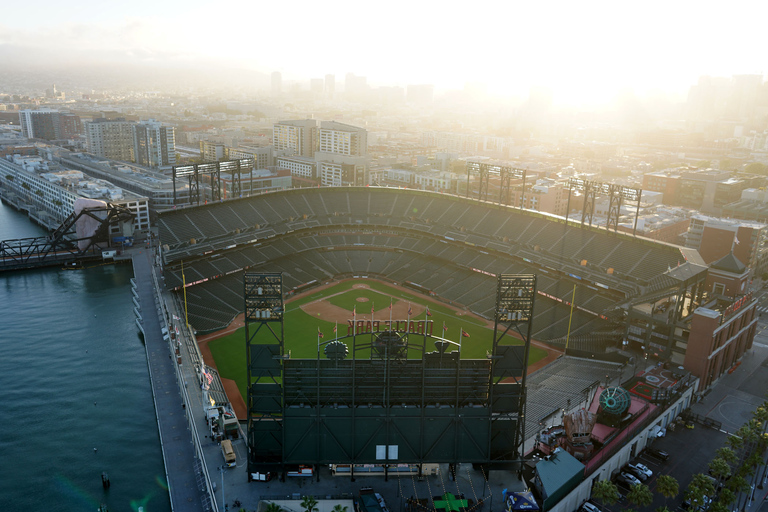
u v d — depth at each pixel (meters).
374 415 83.62
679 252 150.00
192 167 193.50
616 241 164.50
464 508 76.88
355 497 79.88
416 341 144.75
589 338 141.62
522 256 176.50
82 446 101.62
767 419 98.12
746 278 137.25
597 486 81.19
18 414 111.00
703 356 118.56
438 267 190.88
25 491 89.75
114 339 145.50
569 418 89.75
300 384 83.25
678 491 85.44
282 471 85.06
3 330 149.50
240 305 163.62
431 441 84.81
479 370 84.31
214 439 94.88
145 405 115.38
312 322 156.88
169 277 166.38
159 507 87.12
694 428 107.69
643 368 127.62
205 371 119.44
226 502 78.75
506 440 86.31
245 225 194.62
